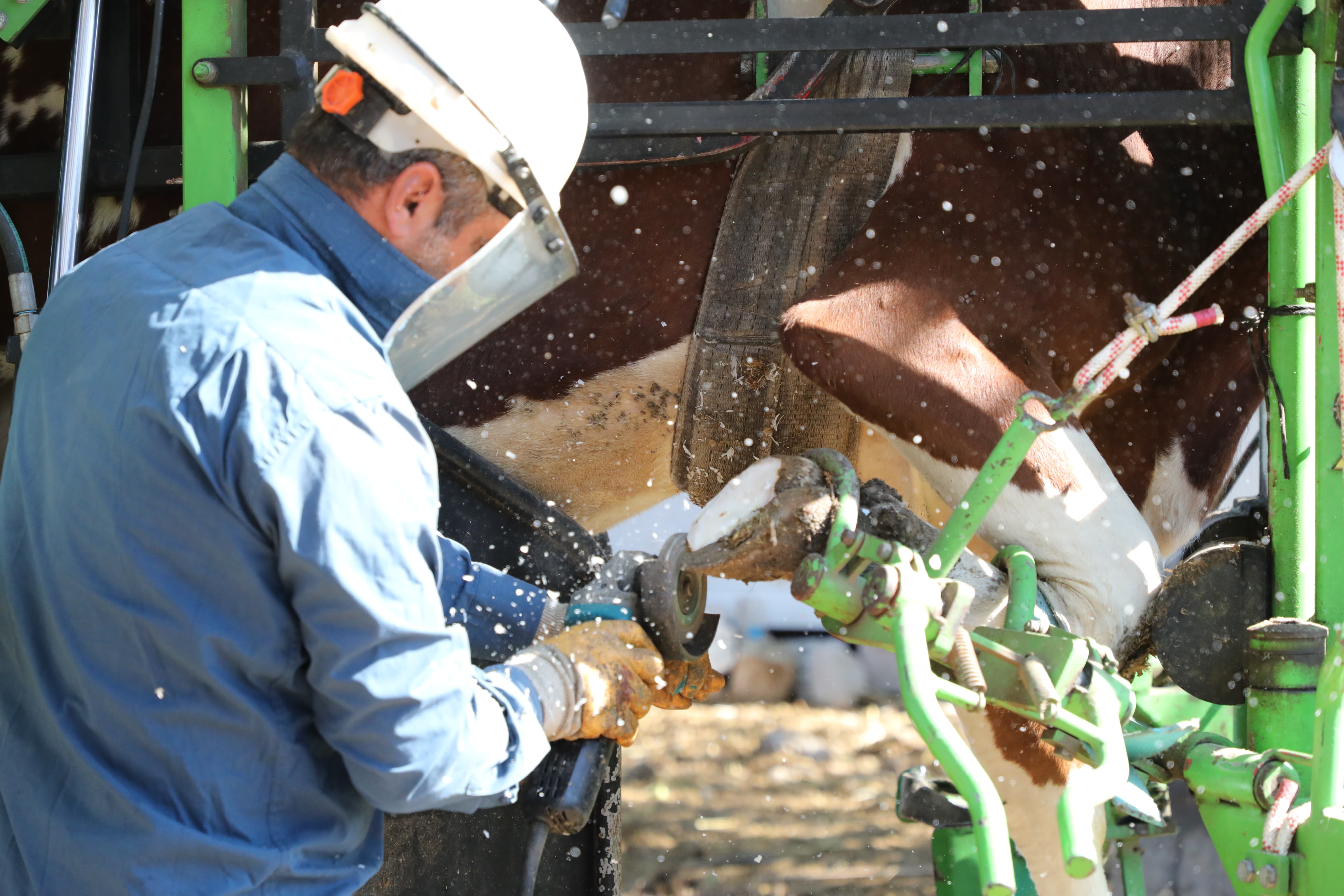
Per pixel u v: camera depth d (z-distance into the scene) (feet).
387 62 9.43
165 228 10.00
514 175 9.55
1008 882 8.63
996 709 13.30
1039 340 14.87
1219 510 18.31
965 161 14.66
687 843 29.40
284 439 8.57
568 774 10.91
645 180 16.22
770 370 15.40
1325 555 12.51
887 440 15.85
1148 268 15.46
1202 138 15.83
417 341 10.10
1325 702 11.00
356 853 9.87
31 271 16.74
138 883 8.94
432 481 9.22
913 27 13.87
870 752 38.47
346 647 8.66
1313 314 13.24
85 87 13.88
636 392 16.84
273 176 9.89
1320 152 10.51
